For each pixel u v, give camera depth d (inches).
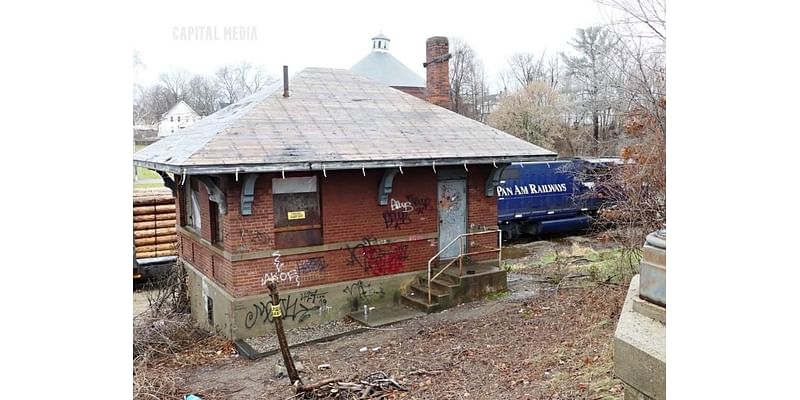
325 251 488.4
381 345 424.8
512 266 732.0
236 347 439.2
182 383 374.0
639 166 573.0
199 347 456.4
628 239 560.1
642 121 578.6
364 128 517.3
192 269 555.5
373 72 1589.6
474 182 574.9
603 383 274.8
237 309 449.1
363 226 507.5
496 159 531.5
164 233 744.3
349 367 380.2
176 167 400.2
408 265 535.5
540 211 976.9
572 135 1692.9
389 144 496.4
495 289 544.7
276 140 452.4
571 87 1731.1
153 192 770.2
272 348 431.5
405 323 479.2
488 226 586.2
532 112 1759.4
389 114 564.1
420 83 1627.7
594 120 1270.9
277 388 352.2
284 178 465.4
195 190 542.6
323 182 483.8
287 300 471.2
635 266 543.2
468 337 421.4
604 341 350.9
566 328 407.2
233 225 445.4
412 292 532.1
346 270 500.1
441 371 352.2
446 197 559.8
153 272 713.0
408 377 347.9
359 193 503.8
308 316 481.7
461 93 2321.6
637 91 587.5
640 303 185.3
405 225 531.2
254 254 454.0
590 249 804.0
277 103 515.2
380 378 342.6
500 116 1840.6
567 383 290.5
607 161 858.8
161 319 511.8
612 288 488.1
